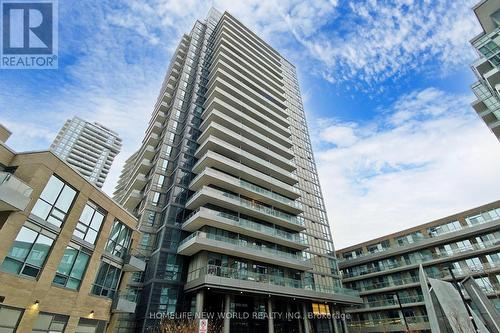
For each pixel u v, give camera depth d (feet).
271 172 129.90
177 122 131.13
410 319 127.85
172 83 154.81
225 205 101.09
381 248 157.48
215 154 107.45
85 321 50.39
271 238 105.09
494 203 128.26
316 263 124.06
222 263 89.20
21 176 43.80
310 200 149.69
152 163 121.39
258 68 180.34
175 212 99.14
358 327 143.95
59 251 45.88
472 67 96.99
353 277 159.53
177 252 89.97
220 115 122.62
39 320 41.39
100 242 55.67
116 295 59.47
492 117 100.73
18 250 39.81
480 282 118.32
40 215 43.73
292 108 193.88
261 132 141.49
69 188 50.24
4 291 36.78
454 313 49.03
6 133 48.24
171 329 70.03
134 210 113.29
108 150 377.50
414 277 136.87
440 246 135.85
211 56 169.89
